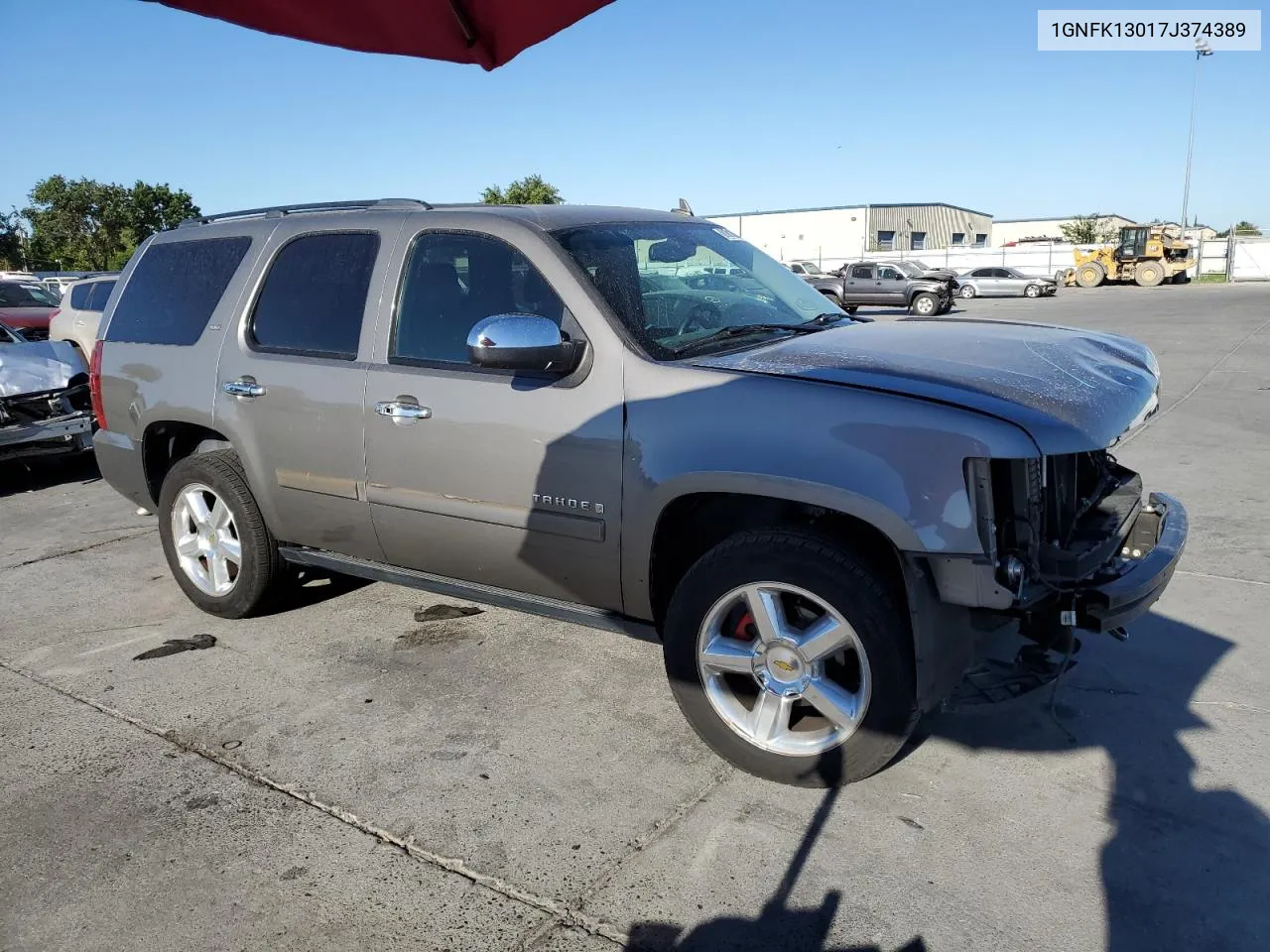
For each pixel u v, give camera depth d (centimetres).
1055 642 283
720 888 255
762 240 6362
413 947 237
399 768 319
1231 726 328
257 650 420
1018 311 2584
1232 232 4522
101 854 277
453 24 317
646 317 327
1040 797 291
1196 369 1189
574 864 267
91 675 398
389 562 393
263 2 290
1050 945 231
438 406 348
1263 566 477
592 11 312
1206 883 251
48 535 626
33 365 756
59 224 5800
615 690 372
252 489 419
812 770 294
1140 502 336
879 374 284
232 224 443
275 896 256
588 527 319
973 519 257
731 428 287
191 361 430
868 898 249
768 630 295
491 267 348
